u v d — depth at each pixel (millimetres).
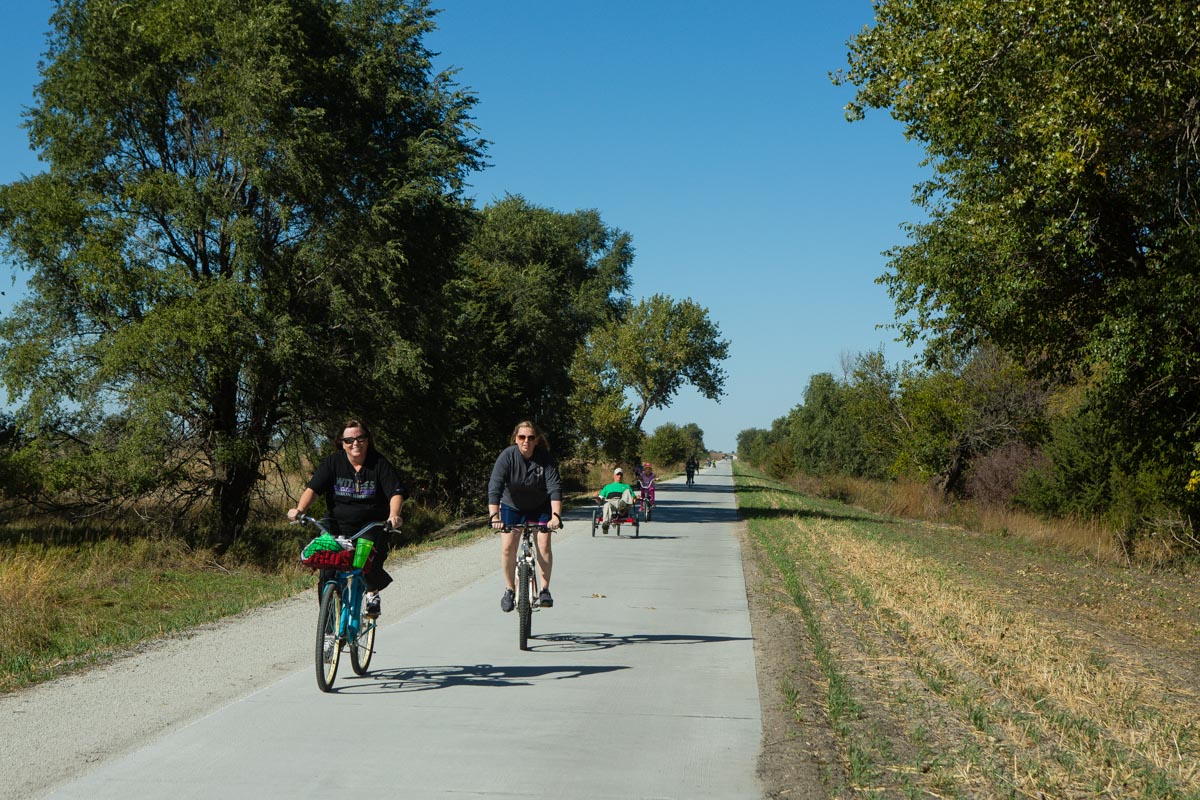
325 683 6824
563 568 15531
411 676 7434
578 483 60000
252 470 24344
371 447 7410
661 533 23906
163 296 21000
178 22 21734
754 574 15070
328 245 23156
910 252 20422
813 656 8438
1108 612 14180
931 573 15953
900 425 38938
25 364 20906
